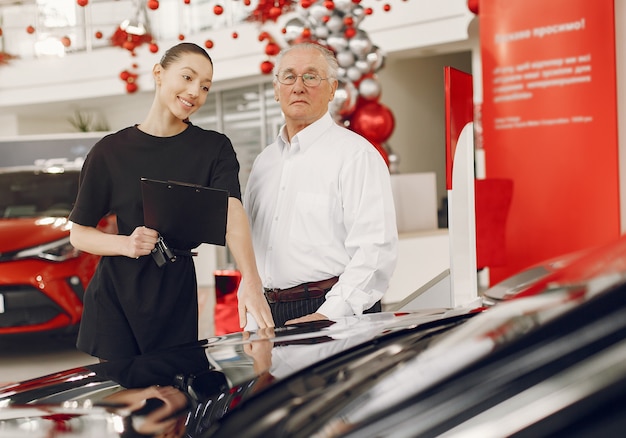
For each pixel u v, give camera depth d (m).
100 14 10.95
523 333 0.64
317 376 0.98
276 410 0.87
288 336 1.29
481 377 0.63
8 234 4.68
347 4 5.20
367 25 8.43
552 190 5.05
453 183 2.02
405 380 0.74
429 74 10.59
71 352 5.05
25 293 4.54
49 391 1.16
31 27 5.14
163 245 1.93
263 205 2.33
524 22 5.07
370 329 1.22
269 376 1.03
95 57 10.95
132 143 2.04
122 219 2.05
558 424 0.54
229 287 4.56
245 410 0.93
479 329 0.74
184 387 1.09
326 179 2.17
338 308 2.01
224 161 2.08
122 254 1.93
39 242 4.64
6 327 4.55
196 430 0.95
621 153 4.96
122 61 10.68
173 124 2.07
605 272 0.65
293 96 2.20
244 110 11.05
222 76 9.78
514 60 5.15
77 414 1.06
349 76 5.48
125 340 2.01
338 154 2.17
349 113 5.67
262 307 1.88
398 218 5.91
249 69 9.45
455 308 1.38
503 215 4.87
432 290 2.15
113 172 2.03
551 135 5.02
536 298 0.71
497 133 5.29
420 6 7.93
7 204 5.28
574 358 0.57
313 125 2.22
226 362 1.17
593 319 0.59
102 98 11.32
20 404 1.13
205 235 1.89
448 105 1.97
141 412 1.03
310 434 0.74
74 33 11.16
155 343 2.02
